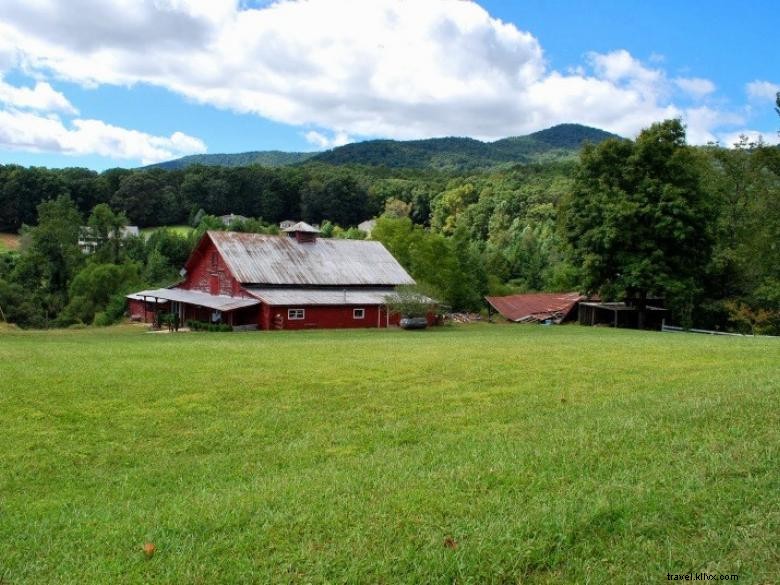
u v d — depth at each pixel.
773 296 40.12
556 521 5.37
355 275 48.50
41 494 7.34
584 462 7.07
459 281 60.91
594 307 52.34
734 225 47.25
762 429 8.13
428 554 4.89
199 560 4.94
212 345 21.78
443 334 34.66
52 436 9.55
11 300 62.06
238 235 48.41
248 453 8.84
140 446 9.22
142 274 72.31
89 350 19.34
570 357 17.50
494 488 6.33
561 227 45.94
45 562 5.09
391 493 6.29
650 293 44.03
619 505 5.68
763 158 43.09
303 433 9.84
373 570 4.72
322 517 5.68
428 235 62.38
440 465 7.39
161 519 5.90
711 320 48.94
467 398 12.10
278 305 41.50
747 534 5.20
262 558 4.95
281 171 136.62
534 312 54.34
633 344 21.80
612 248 42.38
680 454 7.25
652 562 4.84
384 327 45.75
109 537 5.53
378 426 10.12
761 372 13.51
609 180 43.47
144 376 13.75
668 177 42.06
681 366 15.55
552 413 10.48
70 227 76.44
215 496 6.71
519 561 4.78
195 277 52.16
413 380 13.91
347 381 13.73
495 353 18.59
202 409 11.19
